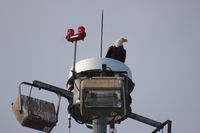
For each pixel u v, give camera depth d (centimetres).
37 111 1499
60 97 1509
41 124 1506
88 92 1329
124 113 1339
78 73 1482
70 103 1495
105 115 1359
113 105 1329
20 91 1509
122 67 1491
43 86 1503
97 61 1485
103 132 1484
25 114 1483
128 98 1497
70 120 1481
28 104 1498
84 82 1331
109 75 1476
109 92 1329
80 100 1342
